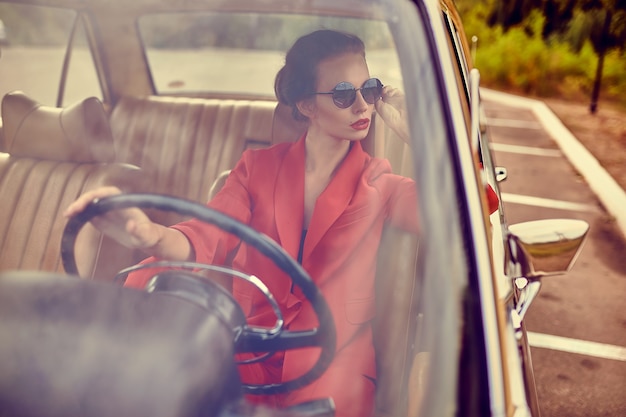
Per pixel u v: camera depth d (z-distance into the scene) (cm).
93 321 93
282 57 160
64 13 249
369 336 146
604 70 1241
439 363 98
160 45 274
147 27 272
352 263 148
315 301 113
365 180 152
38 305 94
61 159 184
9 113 187
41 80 225
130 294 98
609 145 856
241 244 146
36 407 84
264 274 143
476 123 185
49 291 96
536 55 1360
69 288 97
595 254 495
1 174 185
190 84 271
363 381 140
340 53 148
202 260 138
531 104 1212
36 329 91
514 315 150
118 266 154
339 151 153
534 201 621
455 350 97
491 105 1220
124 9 249
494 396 94
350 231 150
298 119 158
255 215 157
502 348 99
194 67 266
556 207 606
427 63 125
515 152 820
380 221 150
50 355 88
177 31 258
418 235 131
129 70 284
